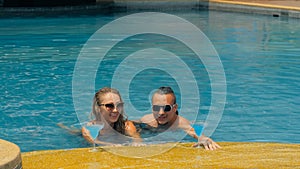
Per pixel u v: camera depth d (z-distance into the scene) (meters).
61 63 14.07
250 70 13.36
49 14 22.84
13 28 19.45
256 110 10.28
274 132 9.12
